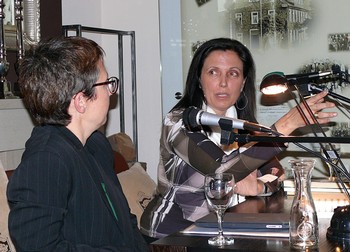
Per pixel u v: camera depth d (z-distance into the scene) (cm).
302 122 189
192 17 383
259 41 370
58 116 169
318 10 358
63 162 160
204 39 381
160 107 391
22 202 154
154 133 393
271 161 264
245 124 163
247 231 180
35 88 168
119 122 393
